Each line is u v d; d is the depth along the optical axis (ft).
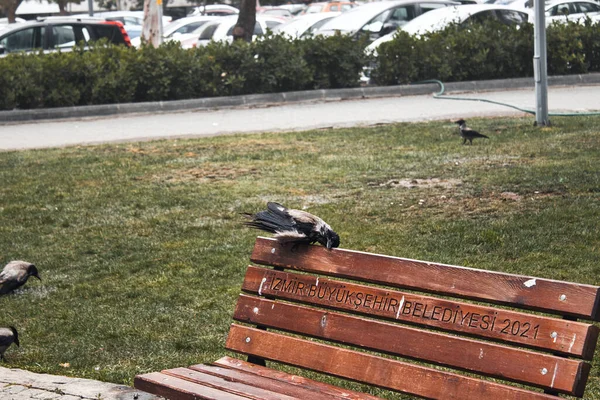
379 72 70.59
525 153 39.47
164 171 40.60
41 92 63.57
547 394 12.09
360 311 14.47
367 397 13.74
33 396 16.42
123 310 23.47
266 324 15.60
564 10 88.38
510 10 82.28
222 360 15.84
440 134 46.75
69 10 194.08
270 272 15.87
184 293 24.48
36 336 21.93
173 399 13.88
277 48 68.03
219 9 158.30
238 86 67.05
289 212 15.53
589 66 75.25
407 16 84.12
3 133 56.65
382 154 41.86
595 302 11.96
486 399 12.58
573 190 31.60
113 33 81.00
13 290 25.72
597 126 46.24
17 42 78.23
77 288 25.66
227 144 47.16
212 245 28.84
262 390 13.88
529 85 71.15
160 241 29.76
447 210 30.63
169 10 198.90
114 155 45.27
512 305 12.78
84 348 20.74
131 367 19.10
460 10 80.79
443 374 13.17
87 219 33.01
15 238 31.09
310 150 44.14
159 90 65.67
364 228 29.19
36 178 40.29
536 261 24.44
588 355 11.96
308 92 67.41
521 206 30.14
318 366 14.65
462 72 71.20
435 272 13.74
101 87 64.54
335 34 70.90
